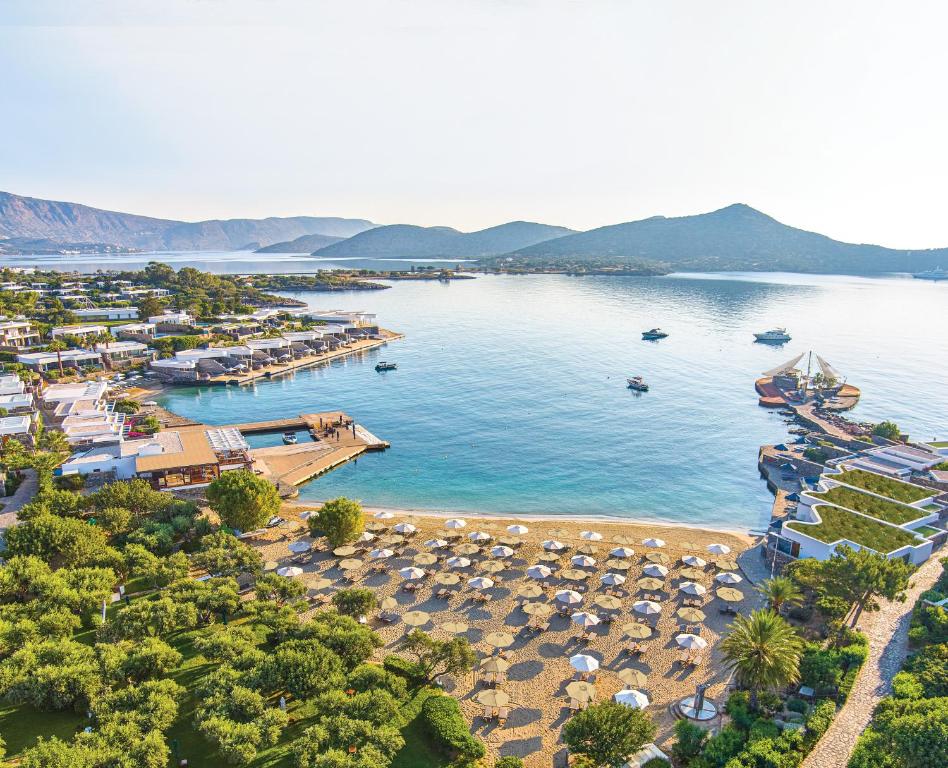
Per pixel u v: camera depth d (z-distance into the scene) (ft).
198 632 163.12
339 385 531.91
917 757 111.96
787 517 255.29
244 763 118.42
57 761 104.22
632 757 121.70
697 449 374.63
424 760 122.01
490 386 527.40
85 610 168.14
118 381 514.27
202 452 289.33
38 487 264.93
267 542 228.22
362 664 147.02
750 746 122.72
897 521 231.91
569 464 344.90
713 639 173.99
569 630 176.45
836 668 146.51
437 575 194.90
